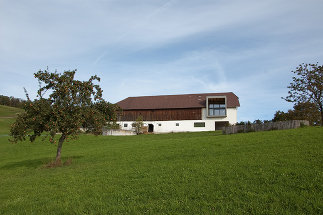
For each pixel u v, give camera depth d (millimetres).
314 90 35438
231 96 61281
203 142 23094
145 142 30312
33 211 10125
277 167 12117
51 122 19078
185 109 58969
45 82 20344
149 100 64375
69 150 32281
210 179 11578
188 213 8578
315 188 9375
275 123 31078
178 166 14734
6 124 75562
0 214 10117
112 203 10109
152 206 9398
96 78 22078
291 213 7863
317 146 15438
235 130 35594
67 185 13422
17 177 17719
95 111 21156
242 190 9938
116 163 18125
